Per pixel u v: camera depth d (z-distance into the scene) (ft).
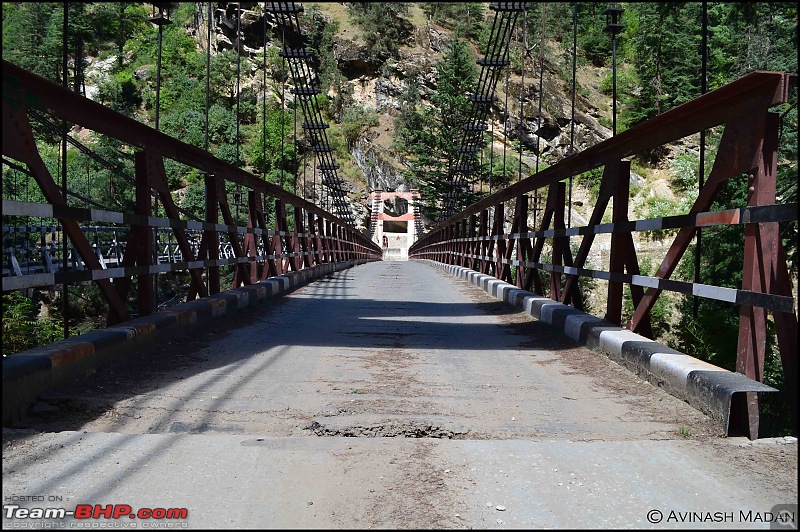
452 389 13.02
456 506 7.29
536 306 23.66
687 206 107.14
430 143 185.98
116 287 16.16
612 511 7.19
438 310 28.19
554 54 219.61
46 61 106.93
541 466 8.53
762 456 8.98
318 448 9.10
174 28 217.77
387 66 280.10
